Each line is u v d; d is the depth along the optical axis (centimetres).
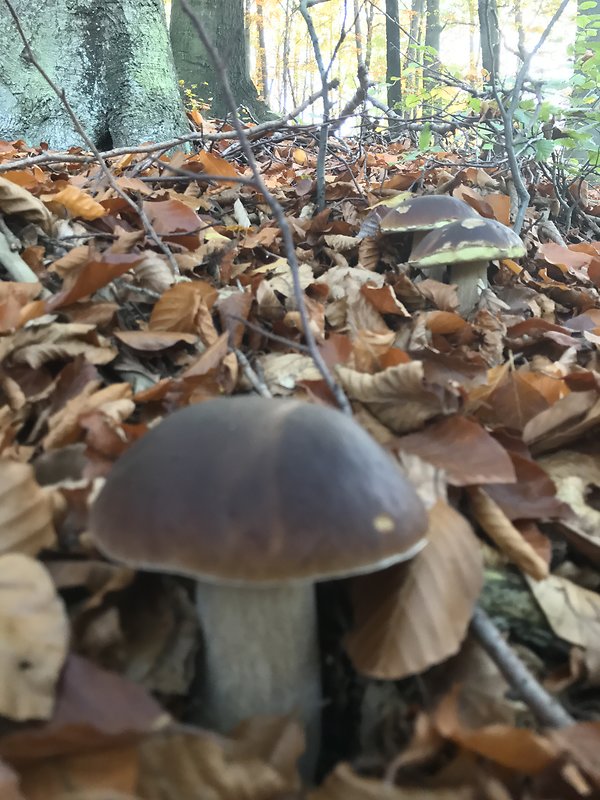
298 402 21
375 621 22
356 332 48
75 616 22
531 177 96
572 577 28
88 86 98
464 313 60
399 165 108
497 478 28
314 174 93
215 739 19
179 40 192
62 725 17
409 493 21
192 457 19
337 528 18
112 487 20
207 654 22
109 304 39
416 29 269
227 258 54
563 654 25
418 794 18
